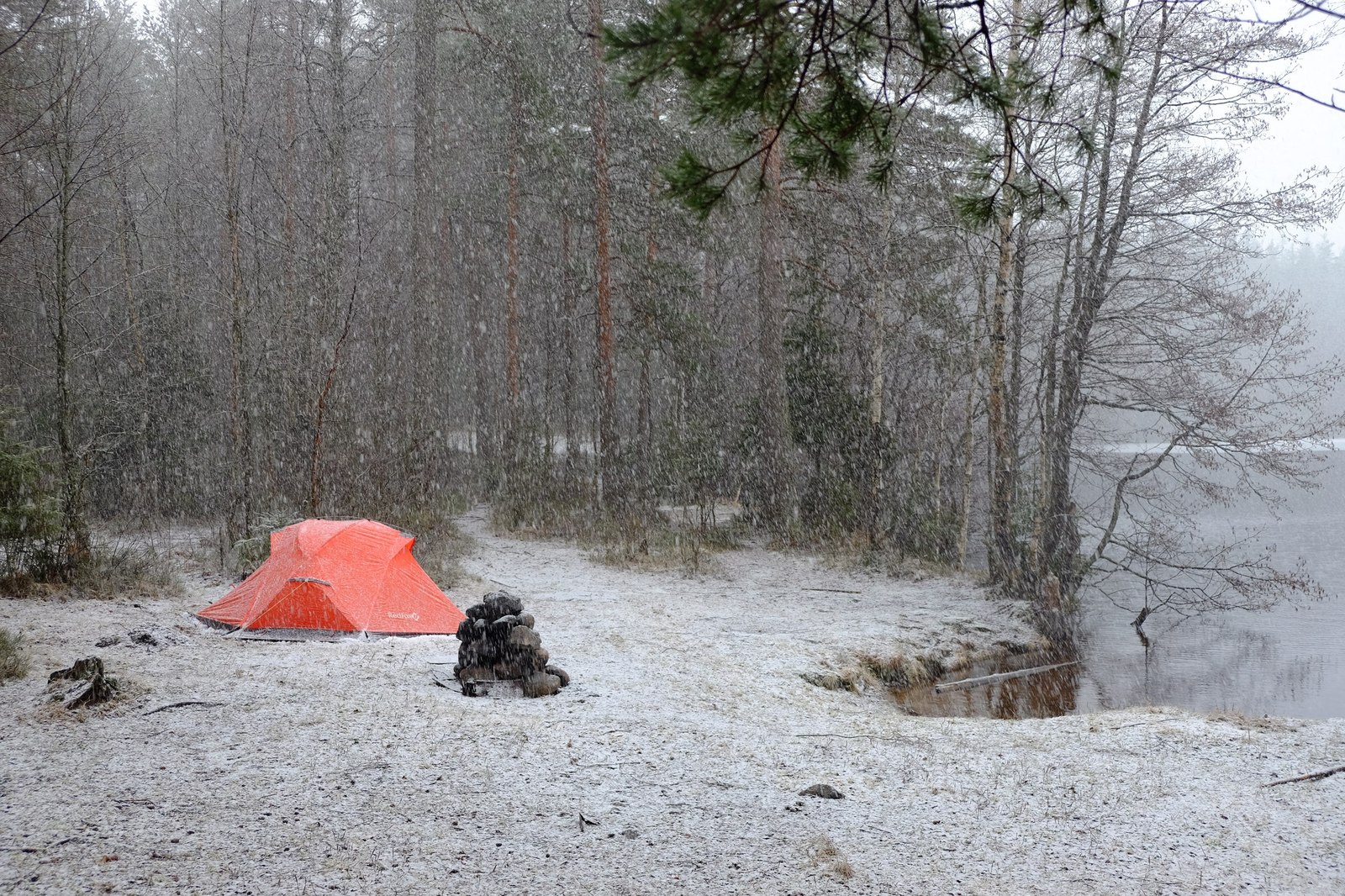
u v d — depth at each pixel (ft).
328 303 63.57
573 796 19.45
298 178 86.53
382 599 37.55
